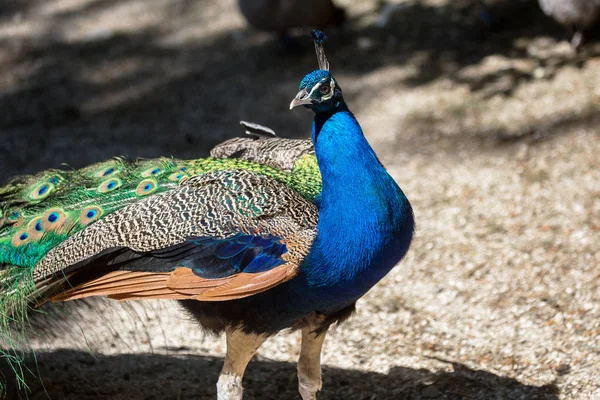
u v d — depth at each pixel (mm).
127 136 10414
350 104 10625
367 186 4434
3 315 4812
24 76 12188
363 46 11945
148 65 12219
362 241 4426
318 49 4809
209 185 4734
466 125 9672
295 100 4391
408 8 12828
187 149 9977
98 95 11578
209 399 5742
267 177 4773
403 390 5719
